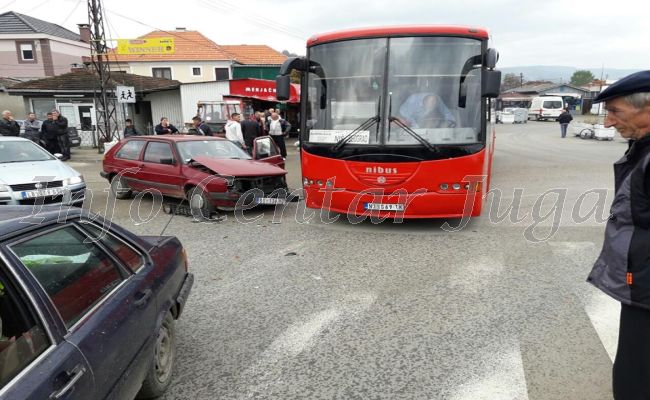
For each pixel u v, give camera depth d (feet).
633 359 6.84
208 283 16.80
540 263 18.35
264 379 10.62
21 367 5.93
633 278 6.60
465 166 21.39
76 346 6.66
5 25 131.03
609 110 6.82
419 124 21.63
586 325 12.95
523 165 49.39
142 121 97.35
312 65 23.34
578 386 10.09
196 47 142.10
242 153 31.63
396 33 21.91
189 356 11.66
